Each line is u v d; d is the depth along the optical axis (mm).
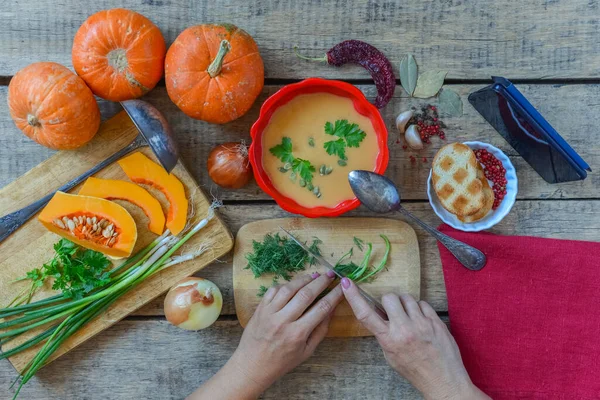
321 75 846
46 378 864
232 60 762
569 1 835
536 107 851
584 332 832
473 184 793
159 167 825
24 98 751
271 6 836
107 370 865
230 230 857
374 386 871
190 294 801
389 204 796
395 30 841
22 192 833
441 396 798
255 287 848
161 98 843
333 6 836
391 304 809
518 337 839
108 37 754
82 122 767
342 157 806
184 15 836
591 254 823
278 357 800
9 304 836
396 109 849
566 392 839
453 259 831
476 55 844
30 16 832
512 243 824
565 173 805
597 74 845
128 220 807
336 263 850
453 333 844
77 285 814
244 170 813
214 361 868
